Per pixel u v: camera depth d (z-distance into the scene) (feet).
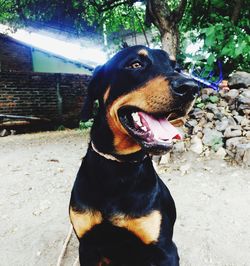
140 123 1.95
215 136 5.01
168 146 1.82
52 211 3.71
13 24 10.57
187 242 2.89
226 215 3.33
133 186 2.01
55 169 5.30
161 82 1.82
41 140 8.61
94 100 2.38
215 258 2.66
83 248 2.16
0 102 10.47
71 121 12.22
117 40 10.67
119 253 2.16
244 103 5.41
